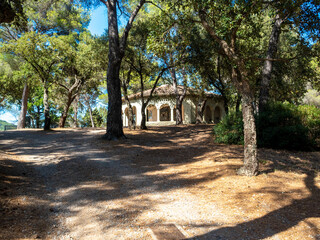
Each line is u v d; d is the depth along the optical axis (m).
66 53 18.42
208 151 9.89
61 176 6.72
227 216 3.91
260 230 3.40
